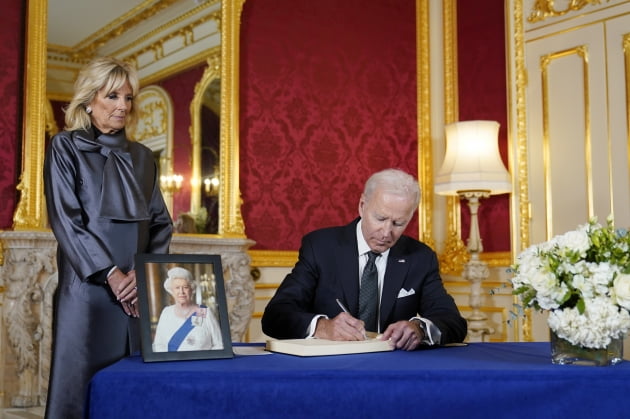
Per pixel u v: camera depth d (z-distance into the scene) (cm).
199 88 515
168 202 494
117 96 255
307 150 569
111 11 487
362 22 608
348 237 271
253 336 532
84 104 255
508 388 157
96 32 481
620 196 493
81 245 234
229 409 150
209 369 156
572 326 170
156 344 171
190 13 514
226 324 181
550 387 158
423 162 627
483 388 156
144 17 498
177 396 149
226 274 503
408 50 631
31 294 431
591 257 180
